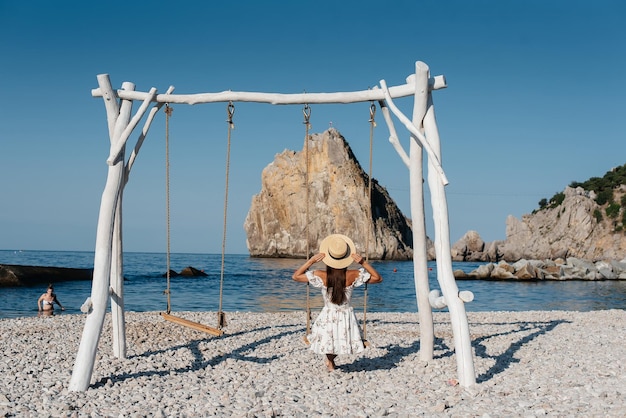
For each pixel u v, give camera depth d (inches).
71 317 650.2
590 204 3435.0
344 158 3784.5
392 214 4116.6
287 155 3887.8
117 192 331.6
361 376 333.4
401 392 295.1
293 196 3826.3
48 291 863.7
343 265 325.1
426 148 326.0
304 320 616.7
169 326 527.5
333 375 336.8
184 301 1103.6
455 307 315.9
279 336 493.0
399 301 1131.9
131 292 1314.0
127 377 330.3
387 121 360.2
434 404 270.2
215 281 1772.9
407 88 345.4
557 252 3348.9
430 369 347.6
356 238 3671.3
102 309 314.0
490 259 3713.1
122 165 338.0
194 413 255.4
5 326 549.0
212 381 323.6
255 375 339.6
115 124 346.9
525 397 277.9
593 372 335.0
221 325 386.3
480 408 258.2
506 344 451.8
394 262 3582.7
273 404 271.7
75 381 298.8
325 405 269.9
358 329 329.1
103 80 343.9
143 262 3796.8
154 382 318.0
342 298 324.8
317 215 3745.1
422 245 364.5
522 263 2255.2
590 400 263.7
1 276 1279.5
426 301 369.1
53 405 267.9
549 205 3855.8
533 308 1073.5
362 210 3676.2
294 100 356.2
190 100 360.2
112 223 326.3
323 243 330.0
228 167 374.9
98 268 317.7
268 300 1135.0
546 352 414.0
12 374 338.3
